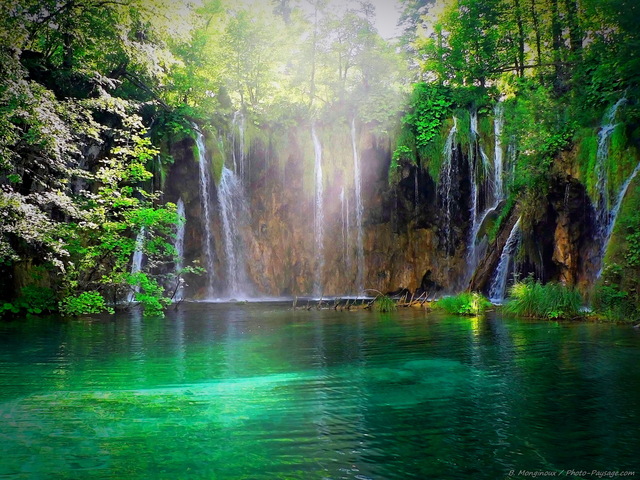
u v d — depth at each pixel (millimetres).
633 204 13820
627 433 4727
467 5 23406
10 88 11133
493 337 10477
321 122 24719
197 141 22172
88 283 15117
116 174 14430
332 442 4586
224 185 23078
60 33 15586
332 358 8398
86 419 5227
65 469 4039
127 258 15031
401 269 23859
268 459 4230
